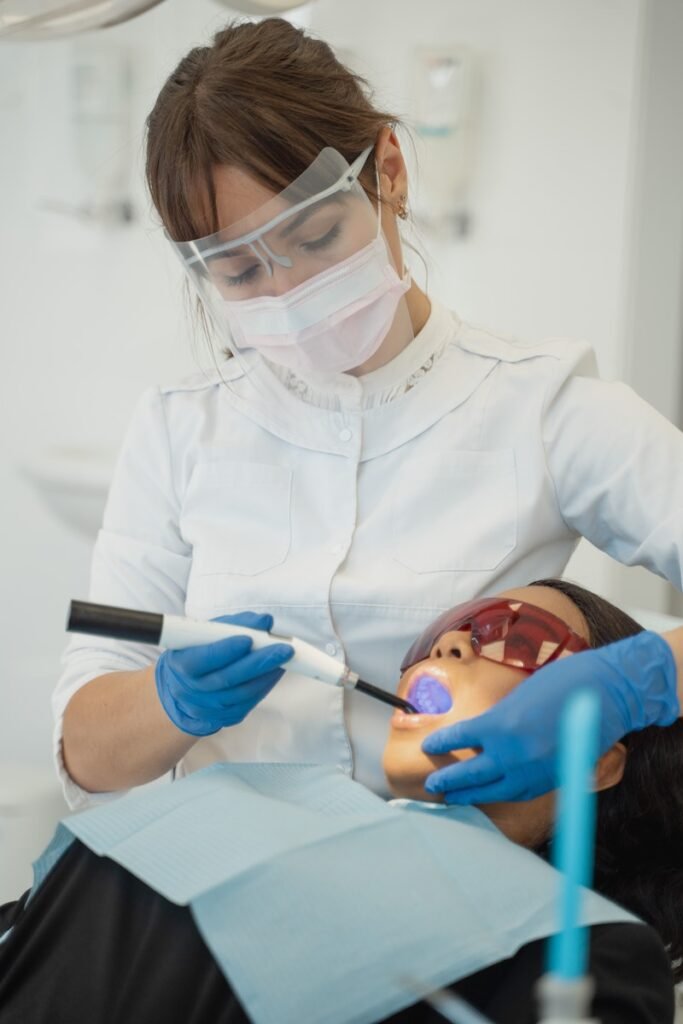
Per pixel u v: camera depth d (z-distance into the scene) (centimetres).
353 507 153
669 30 242
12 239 298
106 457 288
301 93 133
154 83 274
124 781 146
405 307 154
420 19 260
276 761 150
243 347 153
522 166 255
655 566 147
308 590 148
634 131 244
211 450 159
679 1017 137
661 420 150
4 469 310
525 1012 104
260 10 143
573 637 131
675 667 125
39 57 278
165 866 112
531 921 108
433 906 107
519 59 252
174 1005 109
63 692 155
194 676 124
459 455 152
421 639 138
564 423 152
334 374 148
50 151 284
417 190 257
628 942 110
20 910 136
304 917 106
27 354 303
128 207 283
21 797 221
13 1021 115
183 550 165
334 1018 100
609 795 134
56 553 308
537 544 153
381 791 149
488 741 118
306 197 131
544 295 257
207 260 138
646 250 250
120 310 290
